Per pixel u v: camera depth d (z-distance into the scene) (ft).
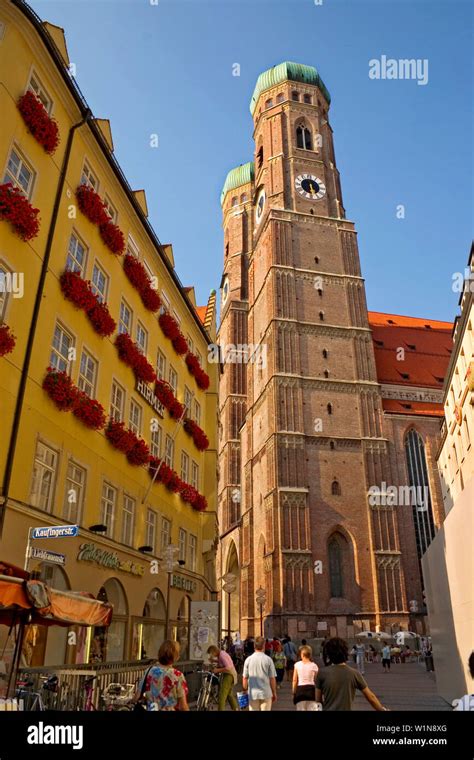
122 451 77.71
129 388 82.99
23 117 60.75
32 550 44.80
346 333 229.45
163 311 102.22
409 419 222.28
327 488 202.18
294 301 230.07
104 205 76.64
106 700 45.80
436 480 212.84
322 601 185.88
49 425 60.59
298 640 176.35
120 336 80.07
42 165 64.23
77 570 63.26
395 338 271.69
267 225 248.73
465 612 55.62
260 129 287.69
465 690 57.16
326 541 194.70
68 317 67.15
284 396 211.41
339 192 268.21
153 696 28.14
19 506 53.26
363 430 213.25
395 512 201.67
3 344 51.67
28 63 62.90
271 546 193.26
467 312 120.67
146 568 83.92
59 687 43.93
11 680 36.24
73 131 72.18
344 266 243.81
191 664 73.31
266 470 215.10
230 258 352.28
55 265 65.21
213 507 118.52
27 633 56.59
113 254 80.69
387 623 185.26
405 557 200.85
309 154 269.23
